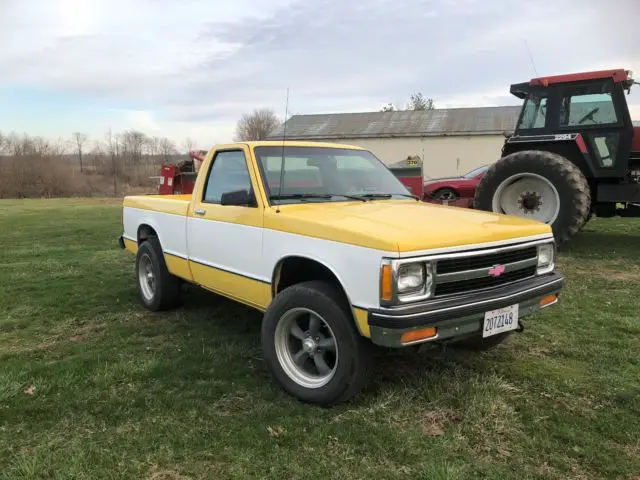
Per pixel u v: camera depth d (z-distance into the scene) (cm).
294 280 381
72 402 343
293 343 362
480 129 2884
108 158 5812
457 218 359
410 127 3069
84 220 1655
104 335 484
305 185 423
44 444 294
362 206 396
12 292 655
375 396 346
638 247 872
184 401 341
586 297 573
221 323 512
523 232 354
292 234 352
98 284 696
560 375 377
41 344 466
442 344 321
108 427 312
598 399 341
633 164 859
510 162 840
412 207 398
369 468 270
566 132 852
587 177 857
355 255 306
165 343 459
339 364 319
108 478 263
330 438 297
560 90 850
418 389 354
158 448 288
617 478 262
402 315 284
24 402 344
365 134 3052
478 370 387
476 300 311
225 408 336
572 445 290
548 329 473
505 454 282
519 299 334
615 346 432
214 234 436
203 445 291
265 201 386
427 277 300
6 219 1725
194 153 1389
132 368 395
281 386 356
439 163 2945
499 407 329
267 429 307
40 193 4644
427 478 260
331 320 320
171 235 508
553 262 386
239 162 427
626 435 297
